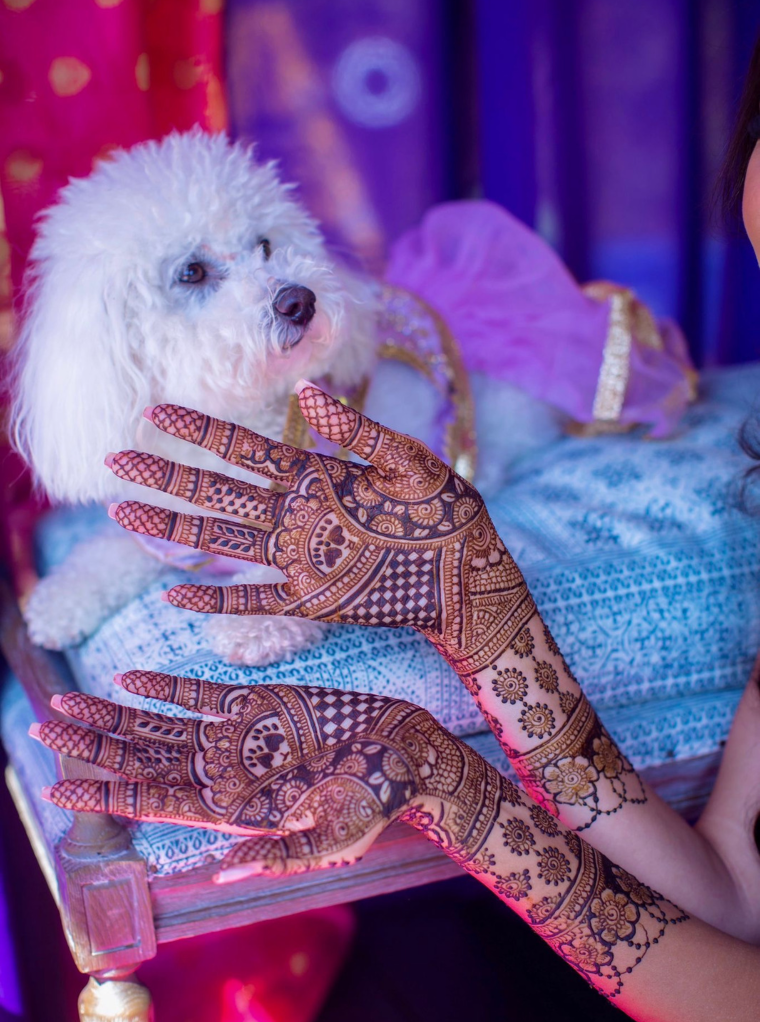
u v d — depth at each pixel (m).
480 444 1.20
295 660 0.82
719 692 0.92
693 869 0.73
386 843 0.81
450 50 1.63
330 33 1.54
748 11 1.71
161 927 0.77
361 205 1.63
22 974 1.10
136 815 0.61
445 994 1.04
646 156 1.75
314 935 1.14
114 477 0.91
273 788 0.61
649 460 1.07
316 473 0.64
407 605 0.66
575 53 1.67
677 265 1.82
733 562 0.92
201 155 0.96
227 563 0.93
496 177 1.69
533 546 0.92
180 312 0.90
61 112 1.16
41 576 1.19
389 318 1.11
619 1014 1.00
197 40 1.27
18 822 1.10
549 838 0.66
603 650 0.88
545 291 1.25
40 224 0.96
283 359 0.88
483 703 0.69
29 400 0.94
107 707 0.64
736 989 0.67
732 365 1.88
